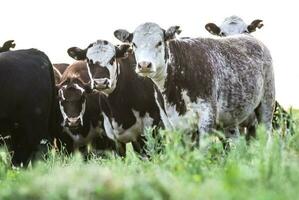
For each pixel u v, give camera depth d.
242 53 15.97
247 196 6.78
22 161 15.41
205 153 11.73
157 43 14.26
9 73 15.13
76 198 7.28
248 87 15.75
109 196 7.34
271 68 17.03
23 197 7.83
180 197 7.00
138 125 17.91
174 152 9.66
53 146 17.03
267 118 17.19
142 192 7.21
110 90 17.77
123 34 14.80
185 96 14.50
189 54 14.65
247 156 10.19
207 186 7.29
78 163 12.89
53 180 7.91
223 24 21.92
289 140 11.58
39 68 15.69
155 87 14.94
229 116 15.52
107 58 17.67
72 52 18.09
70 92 19.28
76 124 19.09
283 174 8.09
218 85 15.02
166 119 14.93
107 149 19.77
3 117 15.05
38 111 15.44
